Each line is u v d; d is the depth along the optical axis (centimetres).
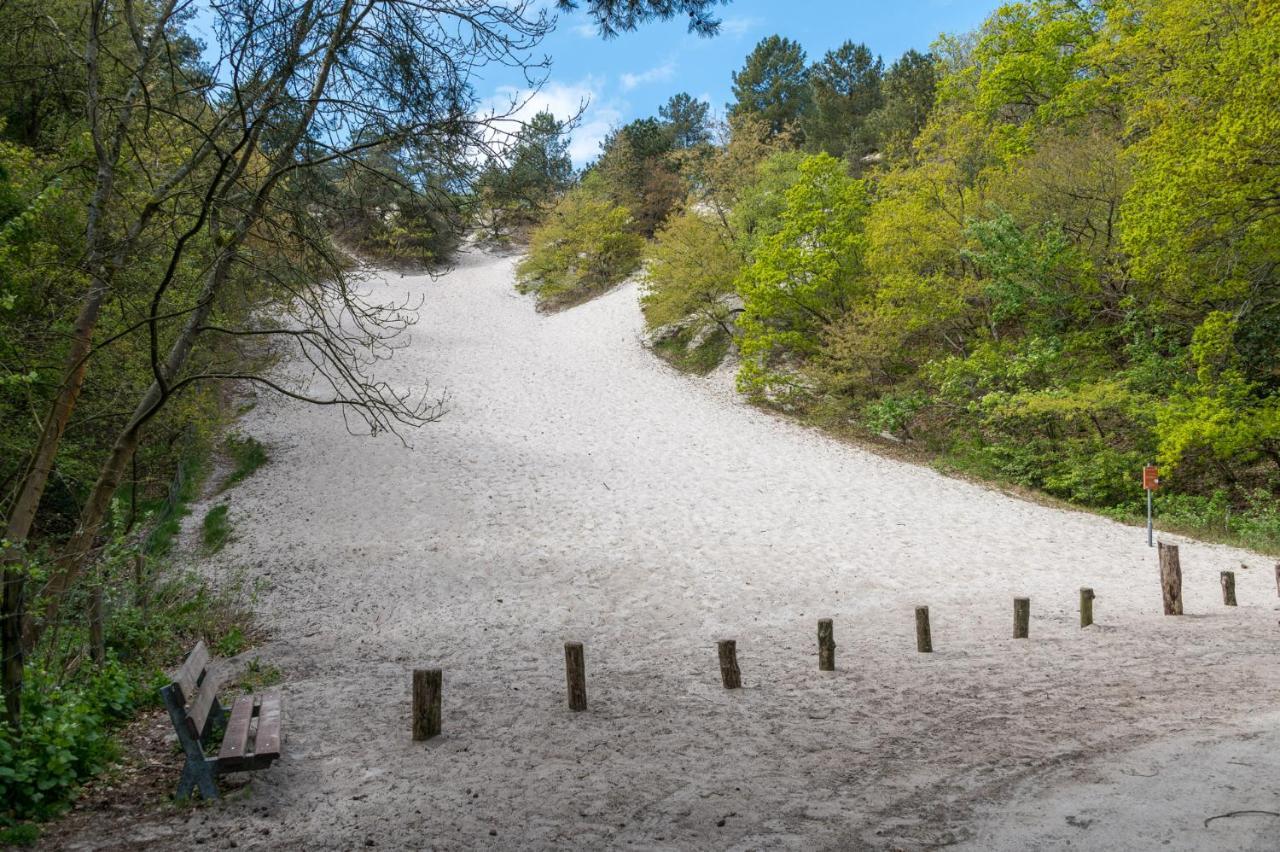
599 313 4259
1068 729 593
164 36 696
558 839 434
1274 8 1627
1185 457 2025
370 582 1410
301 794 508
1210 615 1073
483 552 1573
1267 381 1998
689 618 1199
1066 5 2694
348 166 736
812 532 1708
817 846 414
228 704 754
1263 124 1436
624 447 2416
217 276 734
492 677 872
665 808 473
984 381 2270
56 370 991
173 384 730
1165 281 1878
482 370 3366
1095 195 2189
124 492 1856
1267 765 480
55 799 484
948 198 2444
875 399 2634
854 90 5019
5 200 961
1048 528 1742
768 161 3528
